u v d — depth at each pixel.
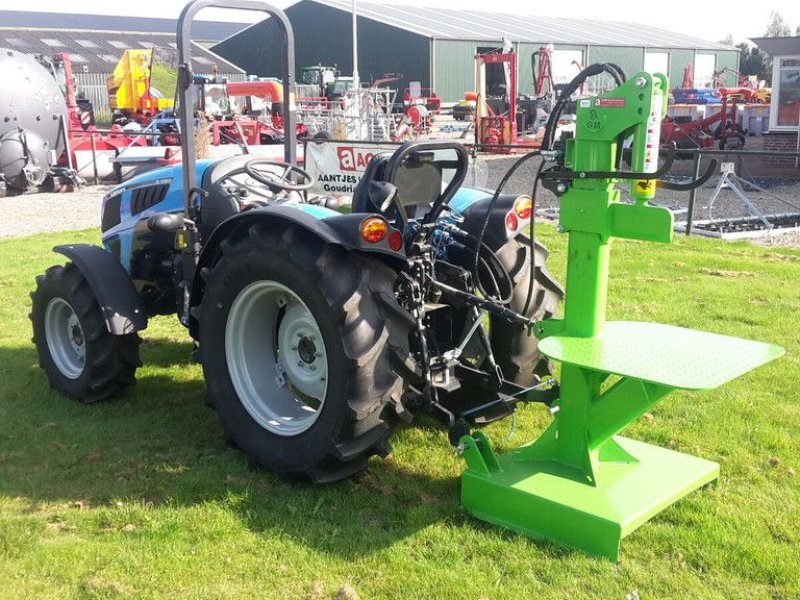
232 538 3.04
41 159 14.19
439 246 3.82
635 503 3.05
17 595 2.71
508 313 3.41
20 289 7.11
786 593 2.70
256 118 19.61
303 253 3.24
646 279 7.17
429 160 3.54
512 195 3.96
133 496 3.37
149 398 4.54
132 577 2.81
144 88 20.25
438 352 3.57
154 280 4.73
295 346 3.64
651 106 2.86
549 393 3.49
